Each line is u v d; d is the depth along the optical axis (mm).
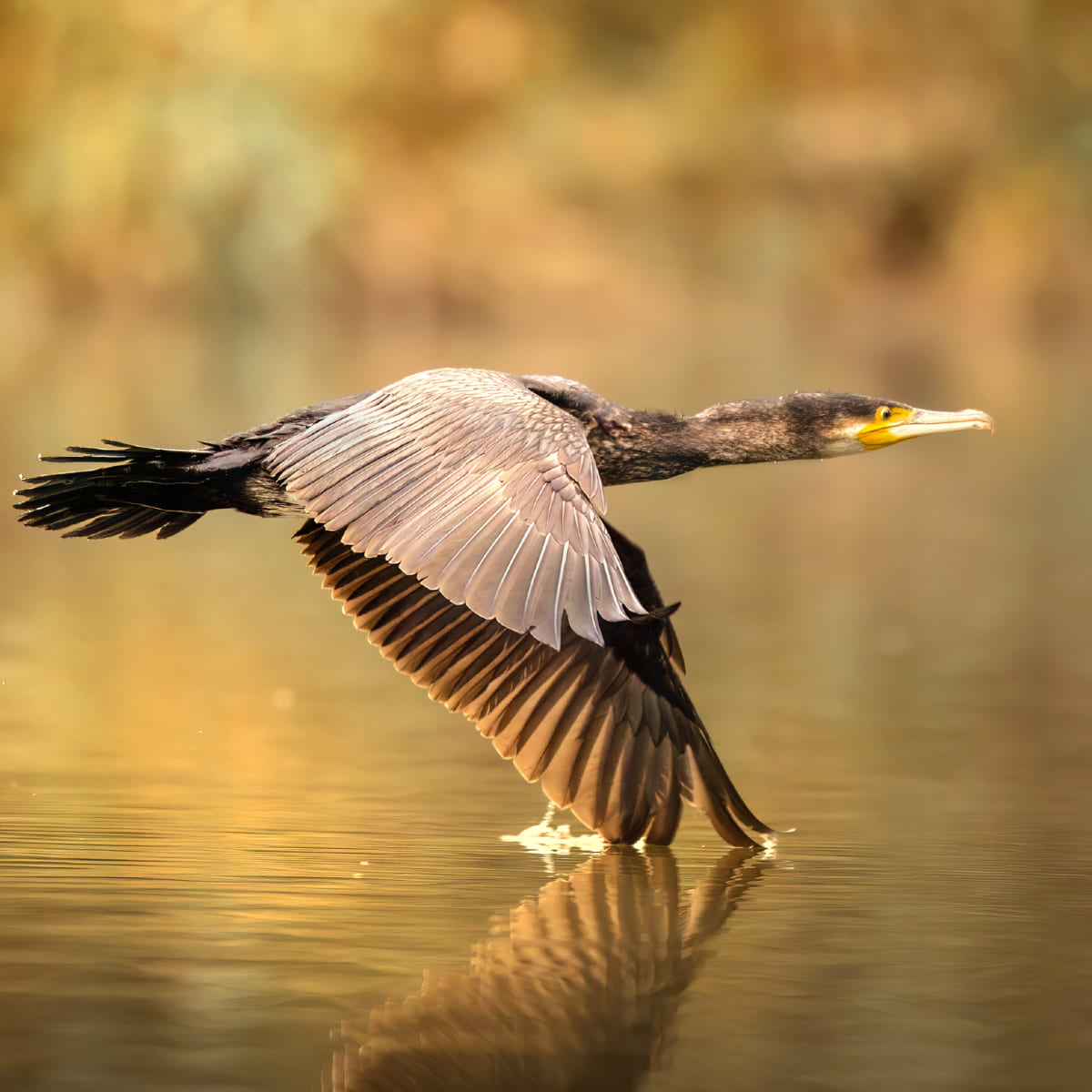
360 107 47656
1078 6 54344
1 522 21141
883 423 9258
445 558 6590
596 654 8477
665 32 55156
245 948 6730
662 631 8453
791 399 9289
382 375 32625
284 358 36406
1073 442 29953
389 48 48156
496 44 50531
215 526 21891
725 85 53875
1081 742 11039
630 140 52156
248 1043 5758
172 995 6195
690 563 18672
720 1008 6137
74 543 19984
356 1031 5879
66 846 8195
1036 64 54031
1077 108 53938
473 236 48438
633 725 8516
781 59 54438
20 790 9359
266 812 8992
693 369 35000
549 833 8711
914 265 53594
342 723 11352
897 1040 5832
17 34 44844
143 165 43750
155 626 15023
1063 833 8781
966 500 24141
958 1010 6117
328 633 14828
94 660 13445
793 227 52812
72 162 43594
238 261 44406
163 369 34062
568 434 6961
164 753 10352
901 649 14281
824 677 13188
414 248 47156
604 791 8492
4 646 13953
